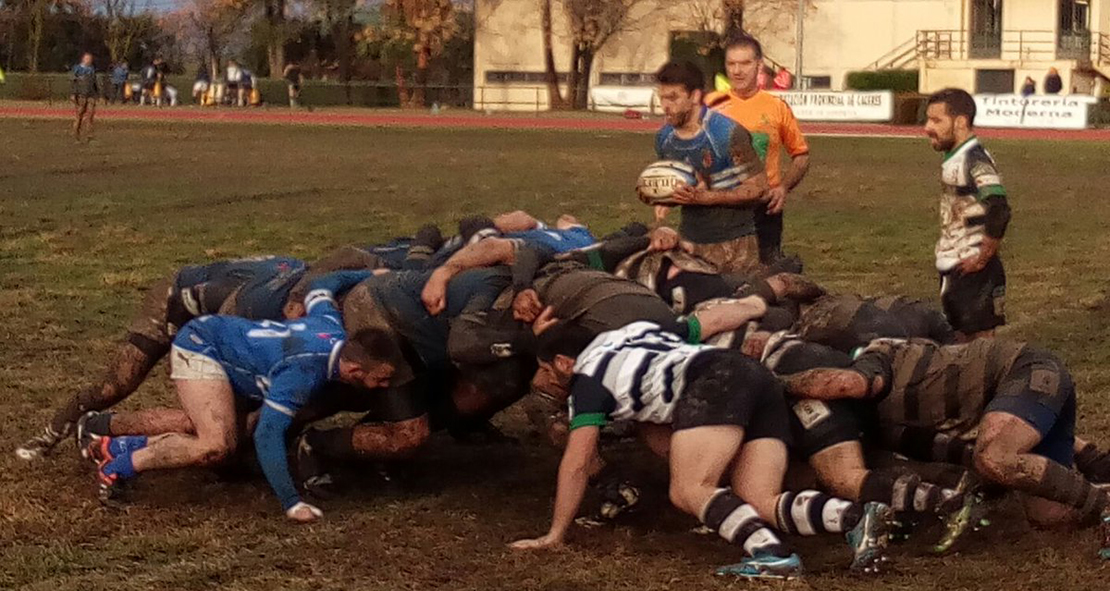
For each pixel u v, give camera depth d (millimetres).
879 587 5105
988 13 47531
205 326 6086
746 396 5254
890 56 48750
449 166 24766
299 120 41500
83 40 65875
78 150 27203
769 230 8734
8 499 6184
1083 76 46938
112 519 5957
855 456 5453
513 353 5883
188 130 35125
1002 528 5781
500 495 6402
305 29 61750
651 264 6570
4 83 53469
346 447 6270
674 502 5328
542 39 52031
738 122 8375
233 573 5305
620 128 38969
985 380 5480
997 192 7555
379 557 5492
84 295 11414
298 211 17391
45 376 8664
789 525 5215
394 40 54844
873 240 15125
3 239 14289
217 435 5988
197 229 15438
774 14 48688
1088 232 16109
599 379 5391
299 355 5941
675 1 49938
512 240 6188
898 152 29547
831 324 6055
